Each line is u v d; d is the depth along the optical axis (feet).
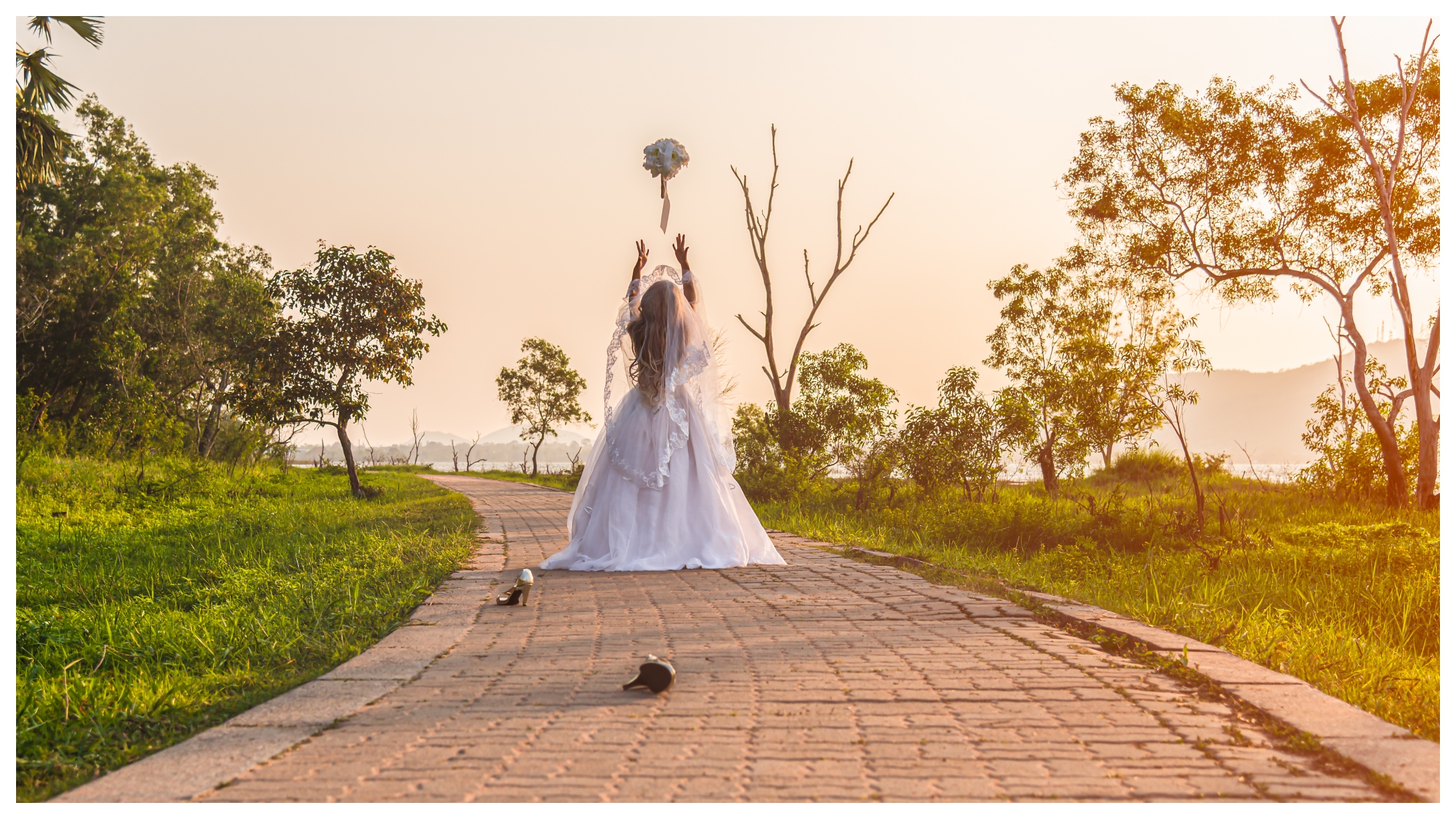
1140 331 67.51
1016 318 79.56
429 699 10.73
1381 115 60.49
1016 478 73.36
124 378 102.27
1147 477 87.56
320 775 8.16
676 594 18.98
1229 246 64.54
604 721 9.77
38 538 34.06
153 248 111.75
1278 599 22.61
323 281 65.98
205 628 16.10
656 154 25.90
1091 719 9.79
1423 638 19.53
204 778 8.12
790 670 12.07
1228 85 64.03
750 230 78.48
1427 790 7.62
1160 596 21.38
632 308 24.41
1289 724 9.36
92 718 10.32
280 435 100.58
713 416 25.29
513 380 158.10
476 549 28.78
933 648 13.50
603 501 24.16
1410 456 60.08
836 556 26.73
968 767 8.27
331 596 19.15
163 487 54.19
